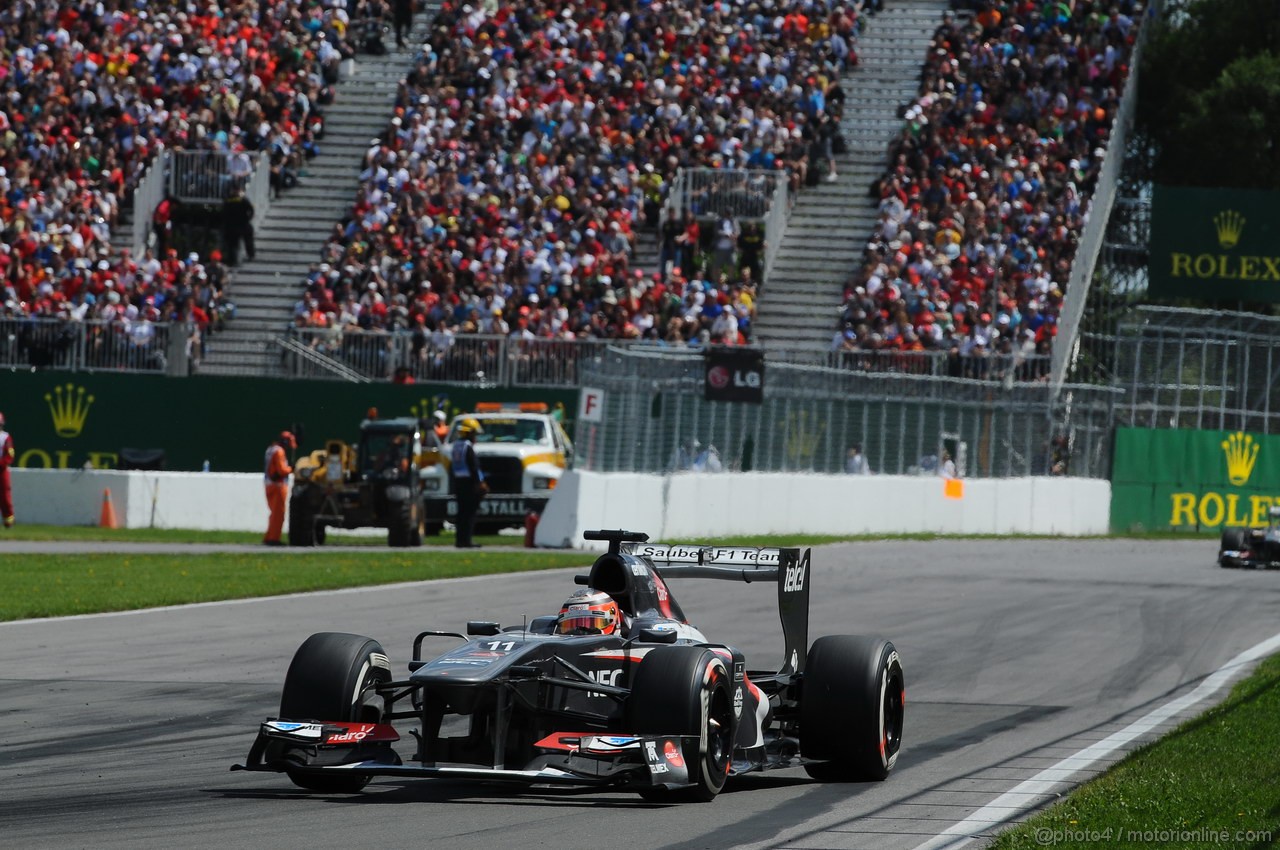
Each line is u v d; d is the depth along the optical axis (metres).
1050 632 68.38
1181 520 154.00
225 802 32.38
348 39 179.50
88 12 174.50
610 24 173.62
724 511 116.56
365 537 123.06
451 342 141.50
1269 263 159.25
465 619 67.88
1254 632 69.69
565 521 105.19
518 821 30.53
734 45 171.25
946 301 146.62
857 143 166.25
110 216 160.75
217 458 143.25
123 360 145.50
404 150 163.50
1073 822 30.17
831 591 83.56
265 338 150.50
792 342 148.25
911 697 50.94
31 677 51.44
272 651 58.09
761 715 36.16
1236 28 188.00
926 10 181.38
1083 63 170.88
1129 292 166.25
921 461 134.25
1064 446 145.75
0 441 118.19
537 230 155.25
